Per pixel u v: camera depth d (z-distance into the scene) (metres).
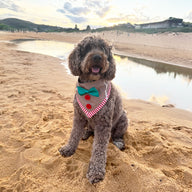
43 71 2.38
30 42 7.93
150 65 3.46
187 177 0.66
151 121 1.18
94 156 0.68
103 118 0.70
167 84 2.18
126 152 0.81
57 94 1.56
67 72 2.45
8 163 0.69
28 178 0.61
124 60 3.96
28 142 0.83
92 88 0.69
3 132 0.89
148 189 0.59
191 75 2.72
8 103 1.27
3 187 0.58
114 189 0.60
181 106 1.53
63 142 0.85
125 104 1.49
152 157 0.79
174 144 0.88
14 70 2.28
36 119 1.07
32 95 1.48
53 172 0.66
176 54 5.12
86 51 0.77
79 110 0.76
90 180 0.62
